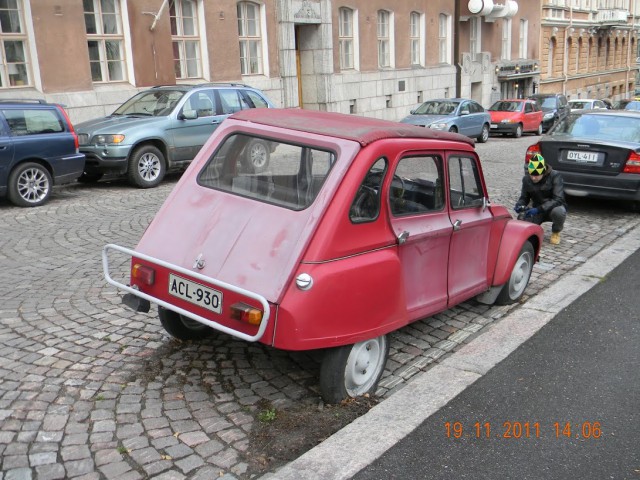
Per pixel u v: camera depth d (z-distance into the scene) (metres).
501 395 4.23
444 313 5.81
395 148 4.04
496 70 35.69
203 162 4.35
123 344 4.84
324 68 23.28
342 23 24.52
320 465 3.38
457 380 4.41
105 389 4.14
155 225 4.24
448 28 30.98
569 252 7.94
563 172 9.97
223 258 3.81
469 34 33.66
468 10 31.64
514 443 3.67
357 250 3.80
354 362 3.97
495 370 4.60
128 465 3.35
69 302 5.72
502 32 36.75
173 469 3.33
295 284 3.55
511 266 5.52
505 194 11.79
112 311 5.52
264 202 3.95
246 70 20.28
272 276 3.59
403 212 4.22
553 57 43.94
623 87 58.03
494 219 5.34
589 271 7.09
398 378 4.51
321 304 3.58
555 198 8.05
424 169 4.39
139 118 12.27
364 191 3.84
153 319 5.36
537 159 7.80
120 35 16.12
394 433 3.72
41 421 3.74
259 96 14.15
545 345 5.06
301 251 3.59
